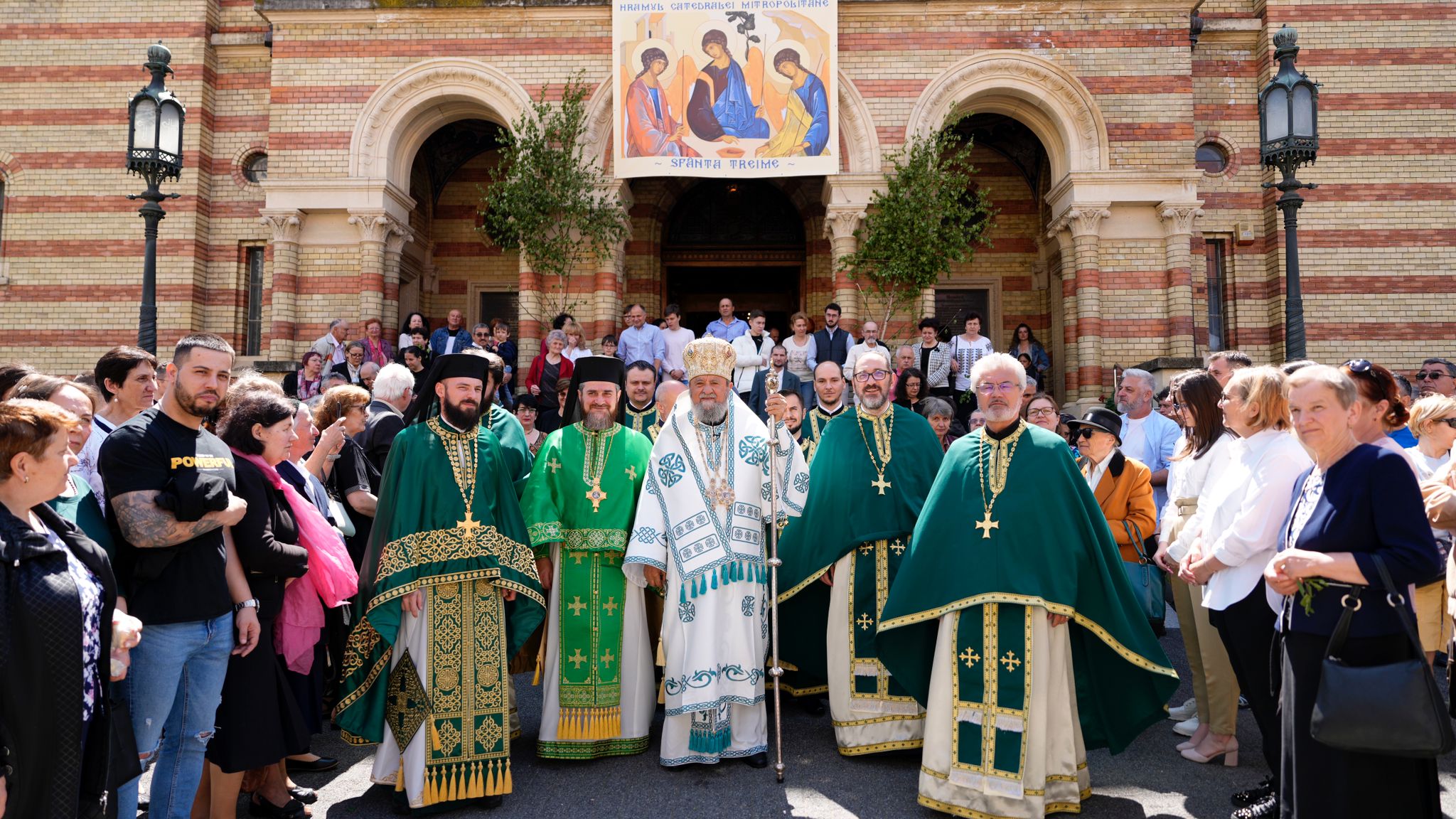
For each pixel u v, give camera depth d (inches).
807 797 182.4
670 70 536.4
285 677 171.6
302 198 546.6
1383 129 602.5
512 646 192.5
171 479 144.3
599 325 547.2
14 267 600.4
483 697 181.3
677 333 521.3
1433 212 597.9
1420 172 600.1
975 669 173.9
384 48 553.0
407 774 176.2
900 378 372.5
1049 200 581.0
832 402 269.0
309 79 553.3
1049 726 174.6
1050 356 653.3
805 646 236.4
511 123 543.2
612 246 555.2
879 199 535.2
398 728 178.9
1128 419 304.8
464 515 182.7
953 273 669.9
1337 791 131.1
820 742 218.4
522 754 209.0
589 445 209.8
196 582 146.1
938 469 218.8
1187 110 549.6
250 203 614.2
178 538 142.3
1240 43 625.3
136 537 140.4
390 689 181.8
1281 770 140.6
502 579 181.5
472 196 684.1
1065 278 569.3
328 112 552.1
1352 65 605.9
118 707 130.6
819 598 236.4
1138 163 549.3
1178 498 203.2
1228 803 179.3
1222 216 621.0
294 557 163.6
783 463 211.9
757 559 205.8
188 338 151.5
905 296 538.3
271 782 175.2
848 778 192.9
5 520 116.2
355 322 549.3
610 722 202.2
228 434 168.6
